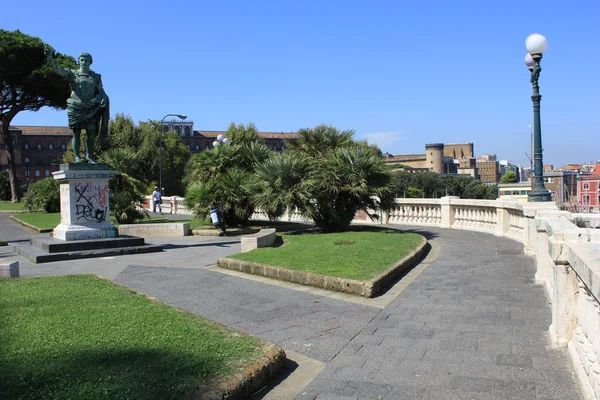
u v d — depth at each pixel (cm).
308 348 555
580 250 434
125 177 2284
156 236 1847
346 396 430
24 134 11100
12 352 455
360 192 1593
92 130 1377
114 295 717
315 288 850
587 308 408
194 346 481
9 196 6128
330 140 1836
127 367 420
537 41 1163
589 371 387
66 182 1316
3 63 3769
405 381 458
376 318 667
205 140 12694
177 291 834
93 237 1320
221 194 1958
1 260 1216
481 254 1218
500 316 655
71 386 377
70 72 1346
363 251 1092
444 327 617
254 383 430
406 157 19450
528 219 1160
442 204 2011
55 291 746
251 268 985
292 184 1642
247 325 640
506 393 421
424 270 1009
